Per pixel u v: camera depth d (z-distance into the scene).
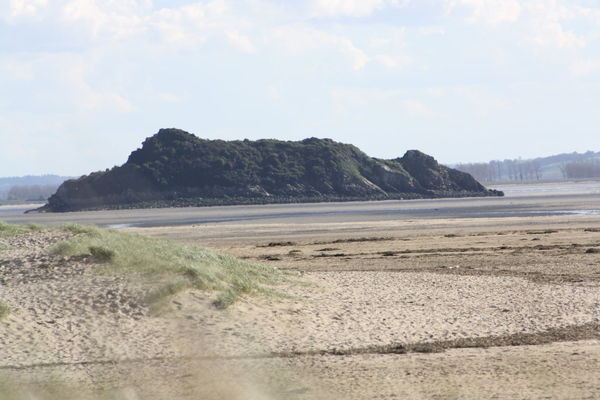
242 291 79.94
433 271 118.50
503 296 88.62
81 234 101.00
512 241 171.50
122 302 73.81
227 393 49.09
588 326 70.56
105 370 57.00
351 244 182.25
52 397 49.69
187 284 77.12
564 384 48.34
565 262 124.12
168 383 52.34
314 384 50.84
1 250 93.75
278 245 189.62
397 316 76.56
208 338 66.00
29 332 67.38
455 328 71.12
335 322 73.50
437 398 46.16
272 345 64.25
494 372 52.69
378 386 49.75
